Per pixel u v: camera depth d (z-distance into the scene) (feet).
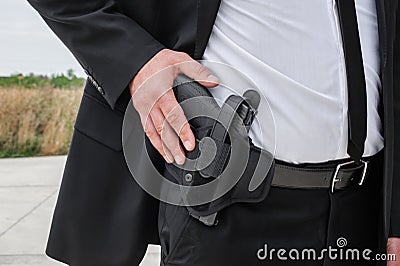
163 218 5.43
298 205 5.25
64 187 5.75
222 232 5.14
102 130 5.63
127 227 5.68
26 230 19.35
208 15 5.10
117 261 5.76
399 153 5.62
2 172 30.73
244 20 5.11
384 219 5.37
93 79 5.33
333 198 5.30
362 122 5.16
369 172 5.46
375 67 5.39
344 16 5.14
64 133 39.09
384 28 5.34
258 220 5.18
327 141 5.16
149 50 5.07
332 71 5.15
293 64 5.11
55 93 39.19
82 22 5.19
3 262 16.33
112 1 5.27
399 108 5.63
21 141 38.27
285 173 5.16
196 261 5.20
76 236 5.77
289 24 5.10
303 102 5.11
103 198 5.68
